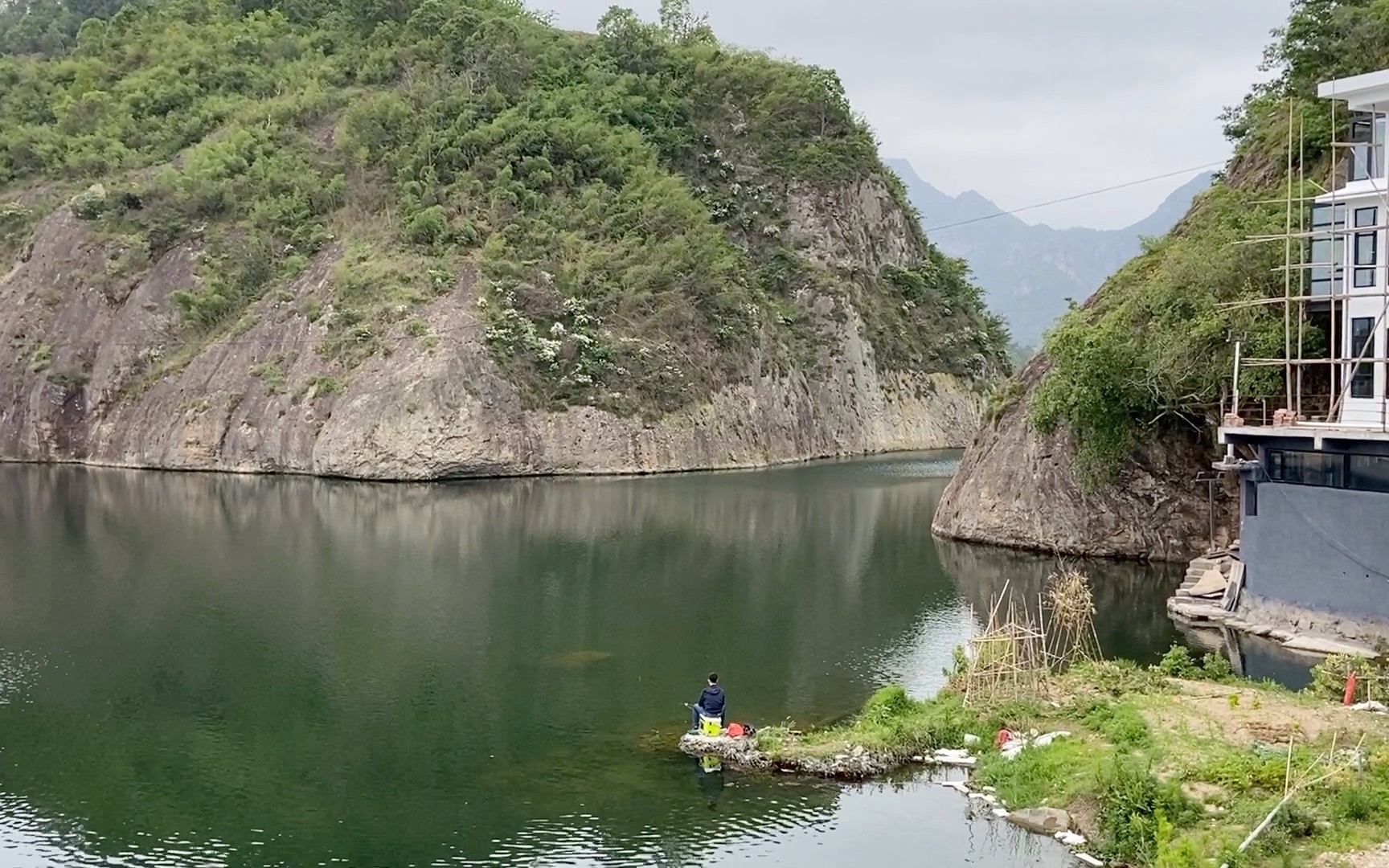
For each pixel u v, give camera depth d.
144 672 35.12
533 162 102.81
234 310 97.31
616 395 94.00
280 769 27.47
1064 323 52.50
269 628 40.28
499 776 26.91
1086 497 52.09
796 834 23.64
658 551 55.75
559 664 35.84
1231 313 42.78
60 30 151.62
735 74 135.25
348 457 84.25
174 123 113.62
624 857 22.89
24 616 41.91
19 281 104.50
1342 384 37.91
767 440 106.44
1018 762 25.55
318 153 106.19
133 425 95.00
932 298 139.38
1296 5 57.06
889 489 84.00
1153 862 20.94
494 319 90.50
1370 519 34.50
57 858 23.12
